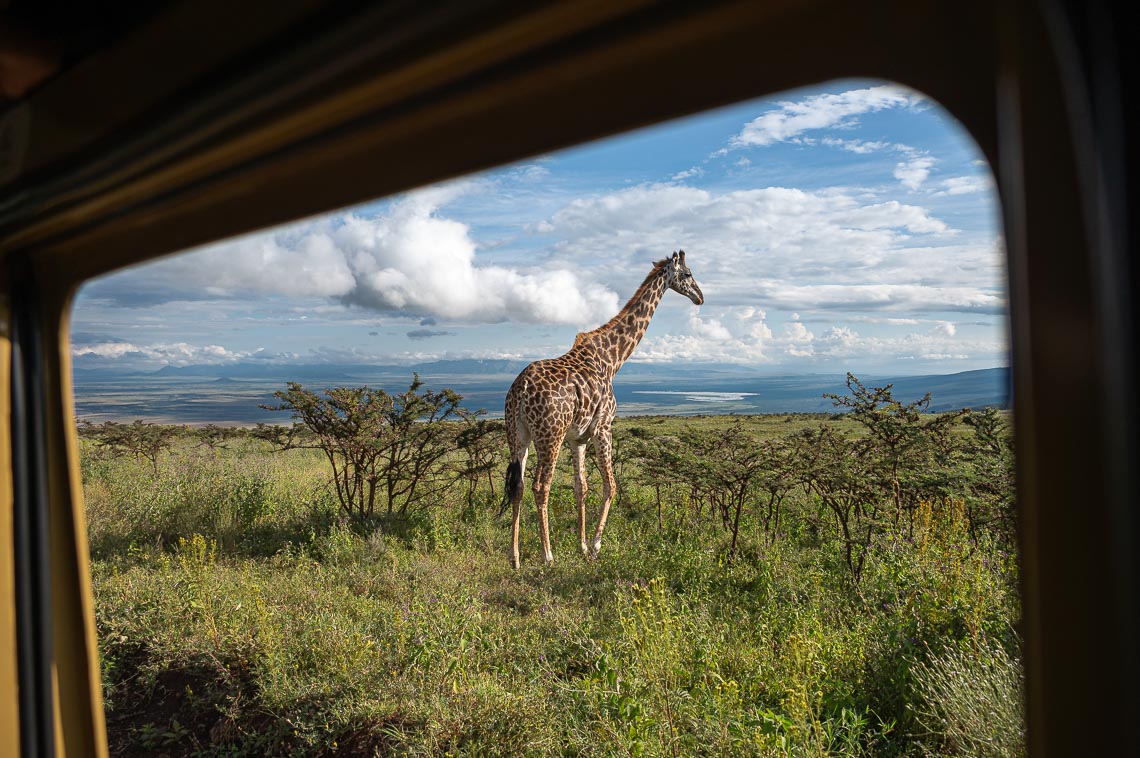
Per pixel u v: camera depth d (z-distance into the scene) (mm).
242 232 779
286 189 716
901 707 3115
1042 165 323
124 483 8594
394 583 5293
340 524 6816
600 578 5605
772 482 5992
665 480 7293
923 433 5840
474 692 3113
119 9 699
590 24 430
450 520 7773
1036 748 362
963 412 5855
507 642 4004
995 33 363
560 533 7508
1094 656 332
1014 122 328
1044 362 329
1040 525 339
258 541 6633
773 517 7148
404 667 3549
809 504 7297
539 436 6547
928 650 3299
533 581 5688
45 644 1146
